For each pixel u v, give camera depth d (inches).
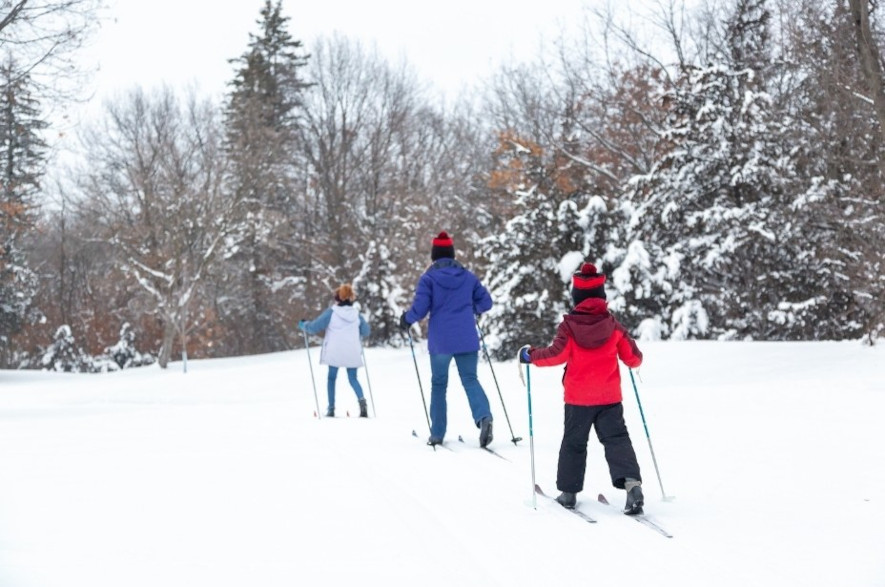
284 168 1758.1
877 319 601.0
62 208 1471.5
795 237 862.5
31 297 1478.8
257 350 1683.1
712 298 895.7
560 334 213.2
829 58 691.4
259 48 1900.8
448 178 1951.3
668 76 1234.0
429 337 307.1
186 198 1198.9
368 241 1560.0
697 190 945.5
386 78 1908.2
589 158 1366.9
